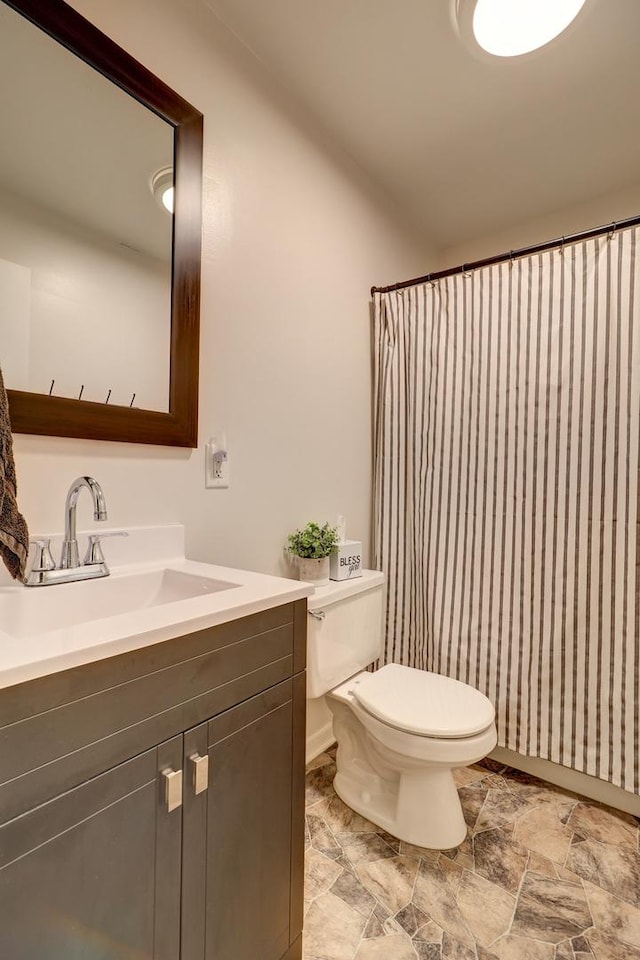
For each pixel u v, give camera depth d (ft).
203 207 4.30
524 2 4.18
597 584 5.16
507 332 5.78
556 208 7.60
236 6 4.33
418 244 8.16
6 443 2.49
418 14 4.36
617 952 3.35
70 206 3.32
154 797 2.18
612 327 5.10
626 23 4.38
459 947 3.38
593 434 5.20
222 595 2.86
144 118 3.74
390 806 4.66
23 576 2.60
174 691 2.27
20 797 1.70
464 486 6.07
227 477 4.59
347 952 3.34
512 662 5.65
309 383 5.72
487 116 5.65
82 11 3.38
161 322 3.89
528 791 5.32
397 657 6.73
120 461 3.69
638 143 6.11
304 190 5.56
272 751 2.92
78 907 1.88
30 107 3.11
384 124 5.79
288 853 3.09
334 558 5.47
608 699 5.08
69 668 1.84
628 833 4.65
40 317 3.17
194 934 2.40
